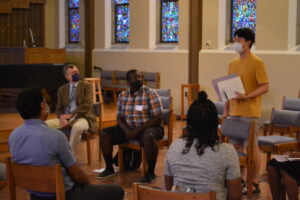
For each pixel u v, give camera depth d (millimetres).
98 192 3240
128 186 5051
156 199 2543
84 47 12727
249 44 4605
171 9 10531
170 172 2914
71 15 13430
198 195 2459
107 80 11703
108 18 11984
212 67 9461
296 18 8445
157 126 5316
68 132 5797
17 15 12891
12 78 9523
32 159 3059
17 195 4797
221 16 9422
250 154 4520
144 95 5305
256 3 8859
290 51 8344
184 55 9969
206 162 2732
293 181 3703
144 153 5211
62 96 5980
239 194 2779
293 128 6246
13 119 8516
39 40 13328
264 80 4543
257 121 4637
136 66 11094
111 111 9688
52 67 9734
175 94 10219
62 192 2971
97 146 7055
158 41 10852
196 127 2793
